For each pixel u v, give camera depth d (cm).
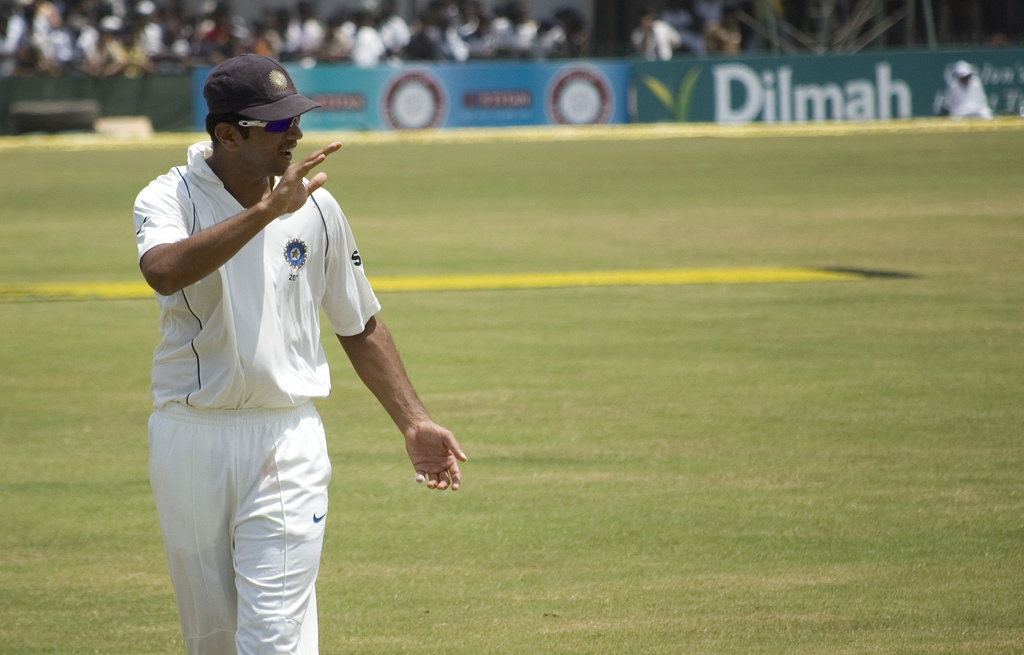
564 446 2464
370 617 1691
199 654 1230
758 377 2978
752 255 4794
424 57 11981
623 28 12938
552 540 1967
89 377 3077
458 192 6975
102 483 2280
